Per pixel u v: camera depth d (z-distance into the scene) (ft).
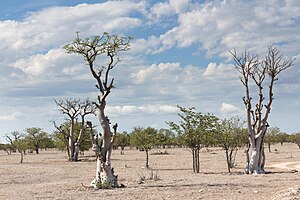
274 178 109.50
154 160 238.27
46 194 83.92
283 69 134.00
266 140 314.55
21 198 78.28
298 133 399.65
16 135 331.57
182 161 225.15
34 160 259.60
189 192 79.00
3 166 188.03
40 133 403.34
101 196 77.71
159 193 78.64
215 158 242.78
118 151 422.00
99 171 94.27
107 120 95.35
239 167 172.55
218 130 143.95
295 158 222.48
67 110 248.93
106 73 94.99
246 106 133.39
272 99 133.49
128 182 103.71
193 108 144.56
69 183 107.04
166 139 185.88
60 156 325.83
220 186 88.53
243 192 77.15
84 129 257.75
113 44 93.15
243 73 133.49
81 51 92.27
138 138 172.96
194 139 143.64
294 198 60.70
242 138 146.61
